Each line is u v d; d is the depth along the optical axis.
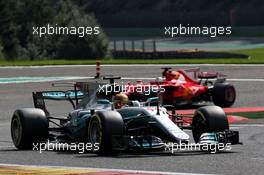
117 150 36.56
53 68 123.94
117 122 36.38
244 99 81.00
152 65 124.88
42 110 41.66
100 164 33.78
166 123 36.81
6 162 35.66
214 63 125.88
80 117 40.31
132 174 29.86
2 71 120.75
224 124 37.94
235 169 31.47
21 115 40.75
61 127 42.62
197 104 76.81
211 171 30.88
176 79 72.25
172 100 70.75
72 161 35.19
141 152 38.22
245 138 47.19
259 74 108.06
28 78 109.31
